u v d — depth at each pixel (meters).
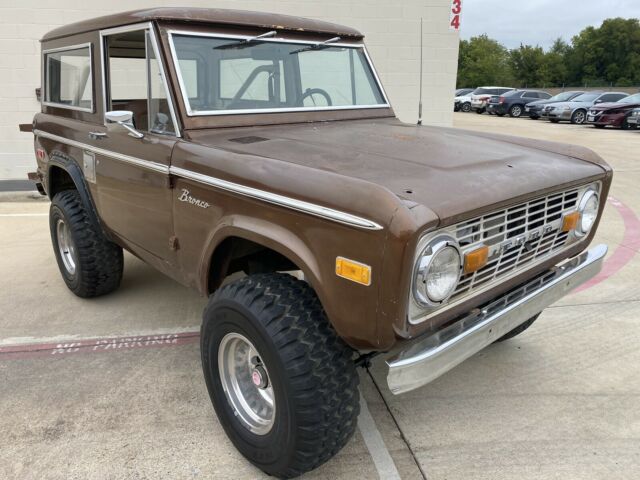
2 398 3.08
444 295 2.04
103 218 3.68
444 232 2.01
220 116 2.97
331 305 2.06
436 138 3.03
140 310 4.21
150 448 2.68
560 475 2.52
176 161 2.73
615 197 8.24
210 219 2.58
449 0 8.55
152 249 3.21
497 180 2.28
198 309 4.24
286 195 2.14
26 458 2.60
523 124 23.56
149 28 2.90
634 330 3.90
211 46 3.01
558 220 2.67
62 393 3.12
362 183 1.98
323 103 3.56
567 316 4.13
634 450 2.68
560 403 3.07
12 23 7.94
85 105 3.74
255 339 2.25
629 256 5.46
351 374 2.23
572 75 76.00
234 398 2.56
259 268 2.86
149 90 3.03
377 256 1.87
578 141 15.98
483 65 70.31
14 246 5.77
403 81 8.85
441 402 3.08
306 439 2.18
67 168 3.86
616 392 3.17
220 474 2.51
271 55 3.27
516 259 2.48
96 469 2.53
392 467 2.56
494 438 2.78
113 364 3.44
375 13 8.50
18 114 8.32
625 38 71.50
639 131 19.98
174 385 3.21
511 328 2.44
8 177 8.55
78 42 3.66
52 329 3.89
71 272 4.35
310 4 8.37
